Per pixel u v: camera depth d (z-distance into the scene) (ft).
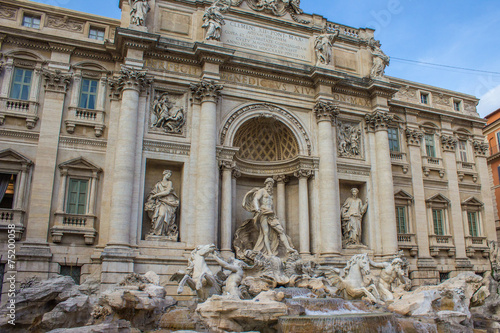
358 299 77.82
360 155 112.68
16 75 91.50
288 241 97.91
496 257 97.09
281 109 106.22
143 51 94.84
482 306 88.22
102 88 95.81
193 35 102.32
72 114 92.32
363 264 80.79
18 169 86.33
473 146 137.90
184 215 91.56
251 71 104.78
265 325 63.67
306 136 106.32
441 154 131.03
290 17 114.42
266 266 87.92
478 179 135.13
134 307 63.77
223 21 102.89
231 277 74.79
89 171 90.68
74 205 88.74
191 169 94.22
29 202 85.35
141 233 89.10
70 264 84.69
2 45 91.04
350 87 113.70
